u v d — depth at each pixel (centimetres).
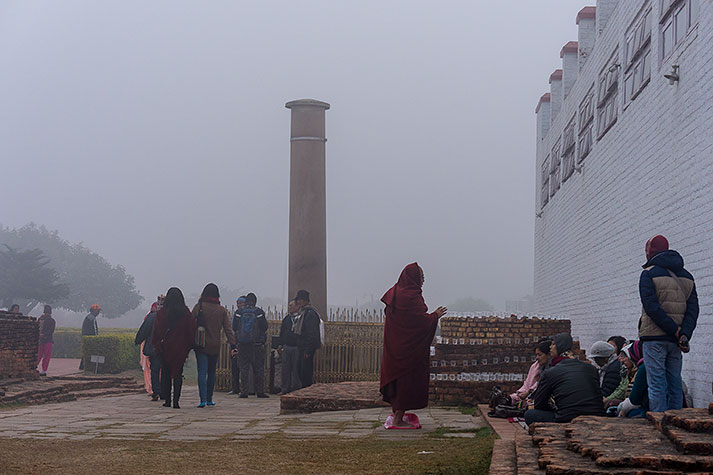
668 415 528
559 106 2247
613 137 1339
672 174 981
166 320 1228
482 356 1184
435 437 810
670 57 998
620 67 1298
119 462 655
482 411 1014
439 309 890
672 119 984
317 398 1149
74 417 1052
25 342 1603
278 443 773
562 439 554
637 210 1159
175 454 700
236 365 1688
